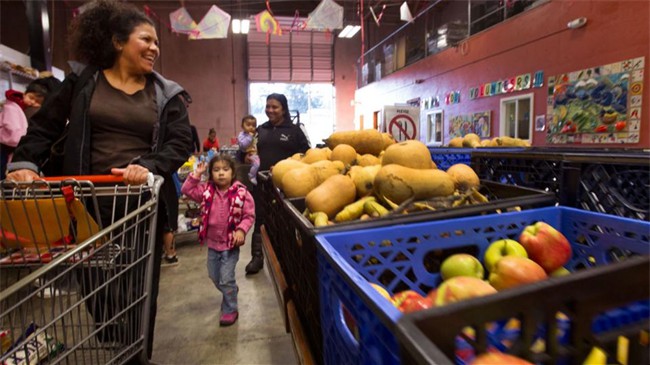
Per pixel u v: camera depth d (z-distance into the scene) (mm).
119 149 1488
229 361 1874
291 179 1225
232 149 6801
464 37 7562
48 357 987
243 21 10492
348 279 475
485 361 323
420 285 786
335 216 1034
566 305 357
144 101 1535
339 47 13820
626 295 385
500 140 2465
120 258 1065
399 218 801
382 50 11523
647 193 901
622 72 4164
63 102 1485
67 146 1430
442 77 7844
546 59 5184
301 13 12891
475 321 328
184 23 6688
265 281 2908
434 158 1920
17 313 1063
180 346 2010
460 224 821
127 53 1479
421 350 283
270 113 3094
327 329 609
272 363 1857
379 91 11203
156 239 1501
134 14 1494
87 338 1026
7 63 4867
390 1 11055
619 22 4172
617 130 4234
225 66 13094
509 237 871
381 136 1562
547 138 5184
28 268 1032
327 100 14102
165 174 1476
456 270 763
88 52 1495
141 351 1122
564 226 919
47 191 1062
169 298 2627
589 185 1037
